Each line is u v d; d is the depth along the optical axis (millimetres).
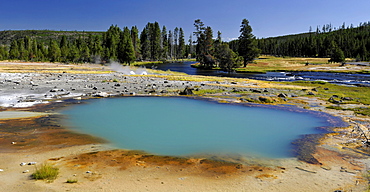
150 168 8438
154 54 148625
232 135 13391
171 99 25250
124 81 38312
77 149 10375
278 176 7945
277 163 9273
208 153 10422
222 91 30844
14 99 21625
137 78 44062
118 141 11906
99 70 65688
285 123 16250
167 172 8102
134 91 29062
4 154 9320
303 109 21109
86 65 94062
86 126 14562
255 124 16047
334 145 11664
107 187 6645
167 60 155750
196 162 9258
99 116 17312
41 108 18906
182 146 11359
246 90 32000
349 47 157750
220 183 7270
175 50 175125
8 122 14516
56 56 116250
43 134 12477
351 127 15234
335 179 7723
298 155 10273
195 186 6988
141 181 7227
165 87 32938
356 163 9266
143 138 12516
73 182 6855
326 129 14844
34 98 22594
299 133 13953
